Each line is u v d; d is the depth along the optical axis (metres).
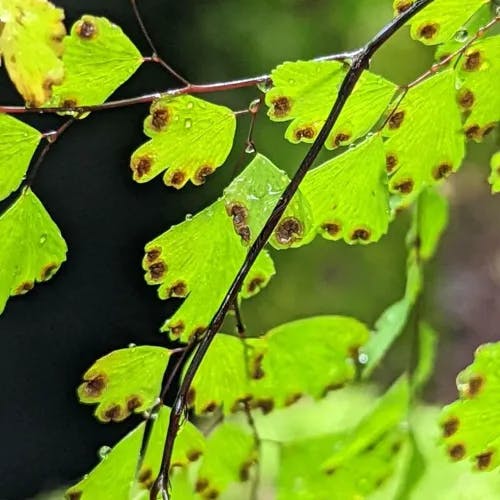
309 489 0.40
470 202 0.86
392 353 0.63
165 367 0.36
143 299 0.84
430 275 0.41
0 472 0.90
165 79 0.74
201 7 0.92
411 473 0.40
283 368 0.38
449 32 0.35
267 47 0.93
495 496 0.43
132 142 0.77
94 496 0.36
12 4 0.33
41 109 0.34
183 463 0.37
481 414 0.36
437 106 0.36
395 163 0.36
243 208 0.35
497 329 0.88
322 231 0.36
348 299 0.96
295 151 0.83
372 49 0.34
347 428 0.40
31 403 0.90
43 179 0.77
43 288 0.84
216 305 0.36
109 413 0.36
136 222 0.83
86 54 0.34
